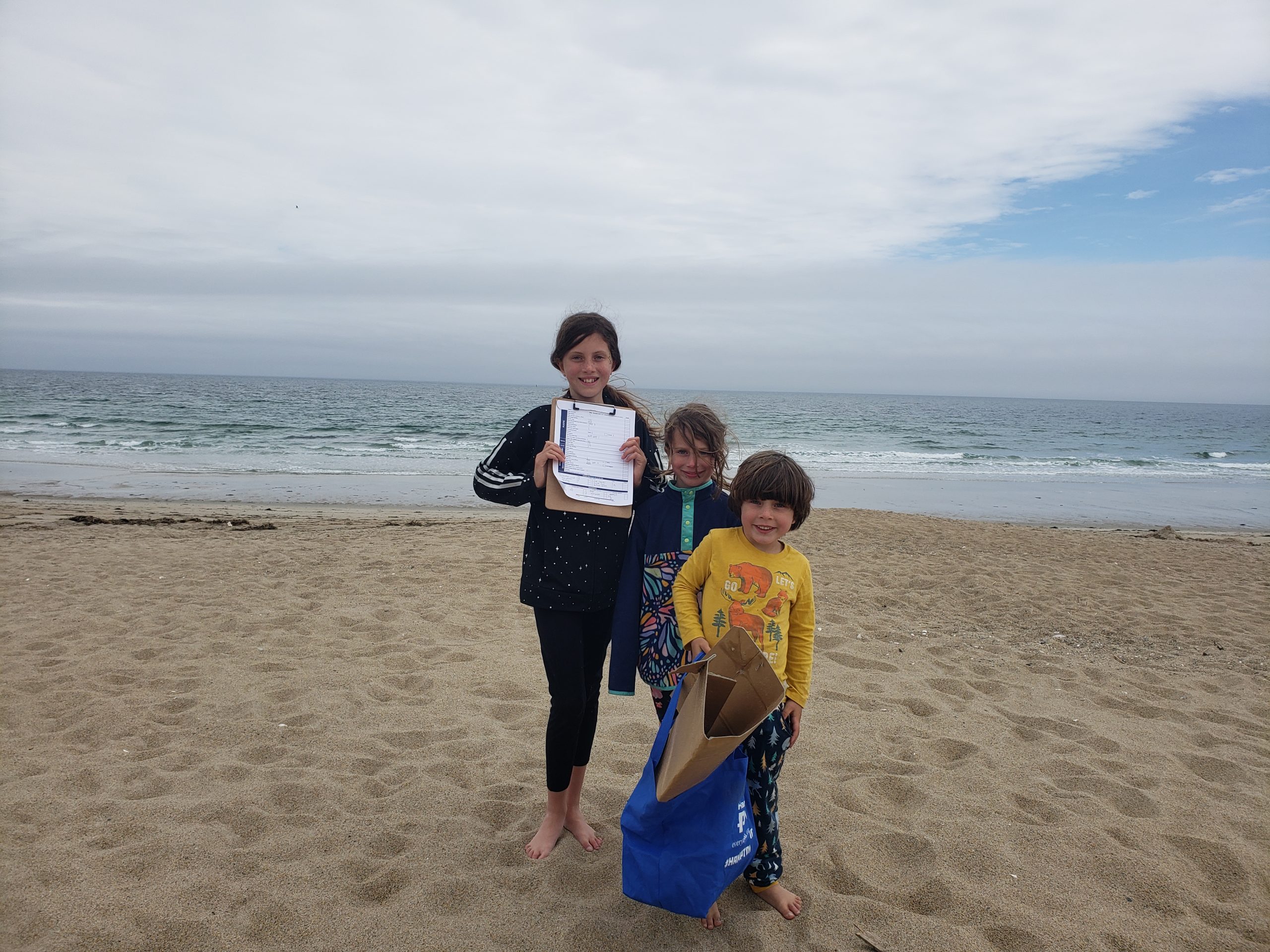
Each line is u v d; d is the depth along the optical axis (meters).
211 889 2.34
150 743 3.47
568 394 2.72
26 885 2.32
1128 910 2.41
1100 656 5.31
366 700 4.04
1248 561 9.41
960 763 3.49
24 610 5.55
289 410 45.34
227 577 6.79
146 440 25.05
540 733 3.71
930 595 6.98
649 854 2.10
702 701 1.92
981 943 2.24
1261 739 3.89
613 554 2.60
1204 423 74.75
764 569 2.34
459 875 2.48
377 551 8.19
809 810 2.97
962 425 52.81
